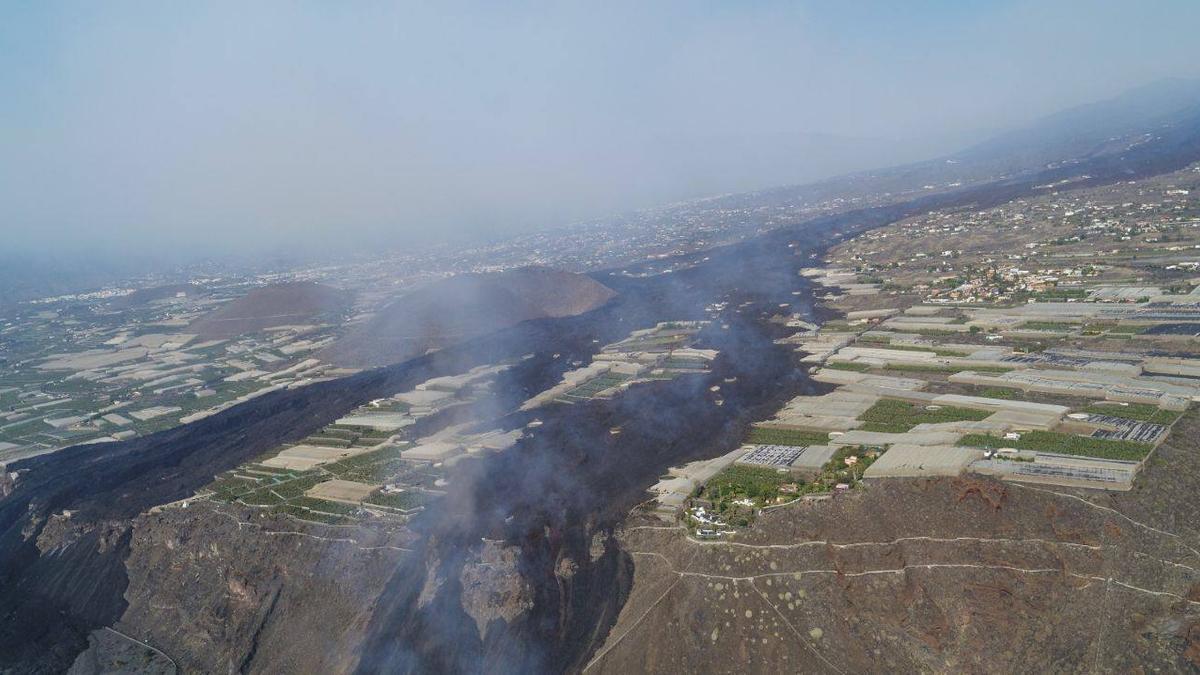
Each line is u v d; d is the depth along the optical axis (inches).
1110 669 3149.6
